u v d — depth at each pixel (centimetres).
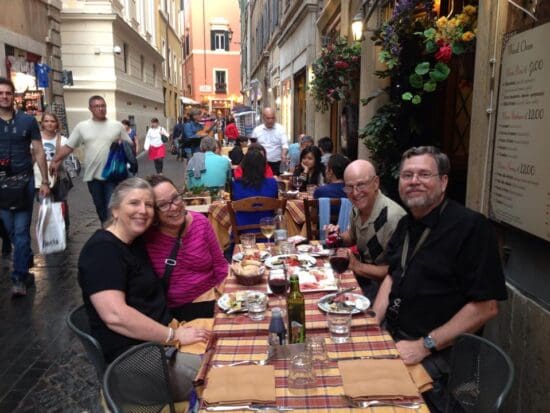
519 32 269
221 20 5581
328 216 435
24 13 1143
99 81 1791
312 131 1246
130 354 202
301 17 1388
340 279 292
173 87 4122
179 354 251
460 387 209
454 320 235
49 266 601
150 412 210
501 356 183
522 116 264
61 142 709
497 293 231
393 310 260
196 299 316
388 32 486
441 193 247
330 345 212
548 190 238
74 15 1727
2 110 479
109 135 623
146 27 2673
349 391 172
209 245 323
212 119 2383
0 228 620
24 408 310
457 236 238
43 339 405
